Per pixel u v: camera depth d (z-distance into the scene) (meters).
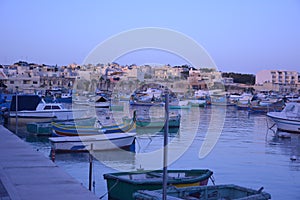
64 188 7.05
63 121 28.05
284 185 13.52
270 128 31.86
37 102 34.91
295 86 108.31
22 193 6.68
